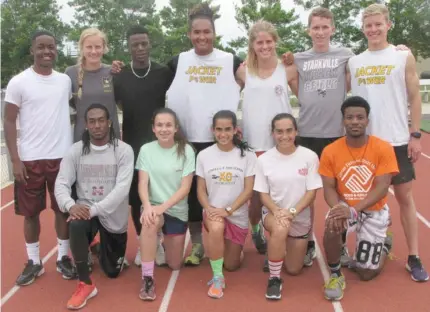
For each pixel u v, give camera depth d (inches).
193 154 175.8
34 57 166.2
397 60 164.1
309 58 181.8
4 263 191.3
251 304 153.6
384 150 158.9
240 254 178.7
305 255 181.2
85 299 154.6
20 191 168.7
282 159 167.9
